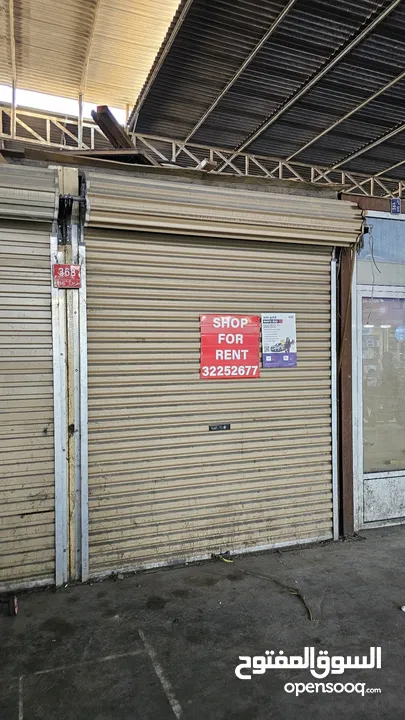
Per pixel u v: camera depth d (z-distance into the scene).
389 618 2.90
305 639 2.69
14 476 3.23
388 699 2.24
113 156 3.69
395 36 6.69
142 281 3.52
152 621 2.87
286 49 7.04
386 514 4.40
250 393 3.85
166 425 3.61
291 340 3.97
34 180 3.14
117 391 3.47
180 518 3.63
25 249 3.23
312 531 4.04
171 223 3.46
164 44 7.07
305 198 3.88
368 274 4.29
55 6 6.35
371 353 4.36
